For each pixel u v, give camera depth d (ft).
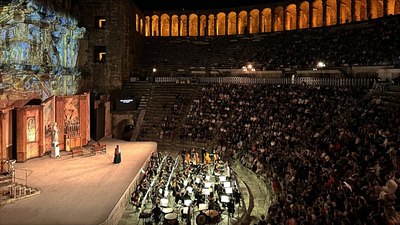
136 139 146.30
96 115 136.05
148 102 162.30
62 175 85.71
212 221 61.98
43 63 109.40
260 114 128.57
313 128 99.25
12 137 96.22
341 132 81.41
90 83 163.84
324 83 137.69
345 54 151.84
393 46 135.03
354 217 44.88
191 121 144.15
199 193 73.97
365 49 146.10
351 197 48.60
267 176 87.40
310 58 163.63
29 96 100.89
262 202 79.66
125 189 75.87
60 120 113.50
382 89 104.42
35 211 62.95
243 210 76.69
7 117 93.35
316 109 113.70
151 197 77.92
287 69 163.43
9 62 93.25
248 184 92.94
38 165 94.79
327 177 62.28
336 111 104.17
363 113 89.76
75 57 134.51
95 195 71.87
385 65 125.18
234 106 142.41
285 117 118.83
